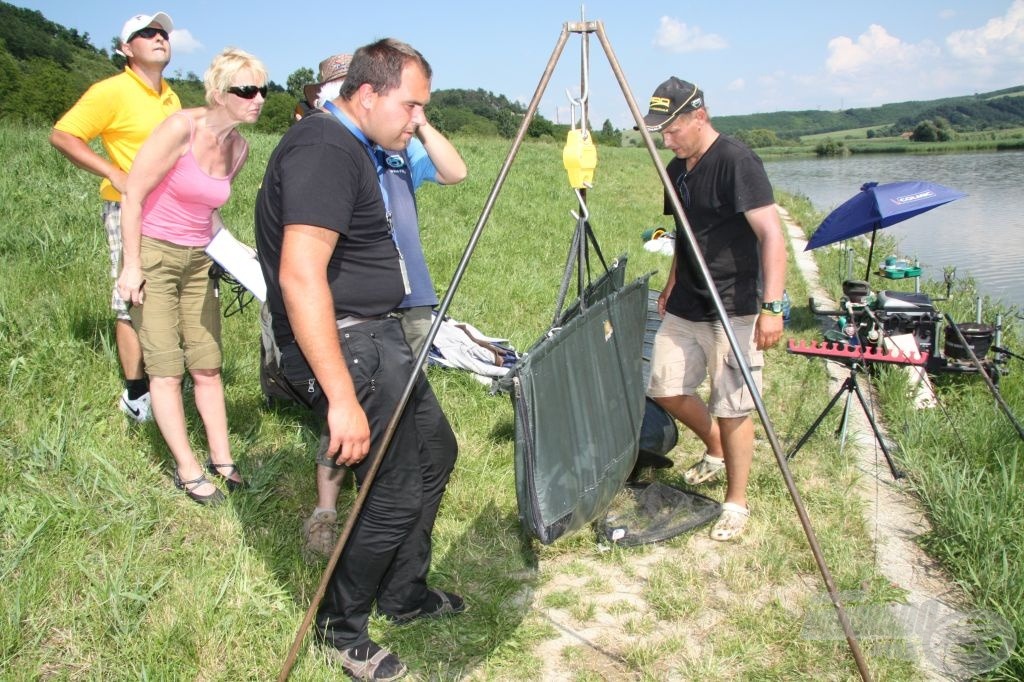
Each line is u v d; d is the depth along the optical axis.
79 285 5.34
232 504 3.78
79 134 3.89
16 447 3.77
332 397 2.51
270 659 2.97
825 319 8.69
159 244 3.52
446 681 3.02
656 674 3.10
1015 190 29.98
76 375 4.44
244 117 3.46
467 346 5.58
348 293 2.72
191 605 3.11
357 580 2.91
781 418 5.62
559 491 3.01
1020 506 4.13
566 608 3.49
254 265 3.69
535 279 8.49
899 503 4.55
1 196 6.93
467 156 18.44
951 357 6.24
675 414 4.35
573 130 2.91
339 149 2.56
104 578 3.21
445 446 3.08
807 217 19.17
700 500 4.27
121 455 3.93
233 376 4.95
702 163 3.79
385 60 2.62
